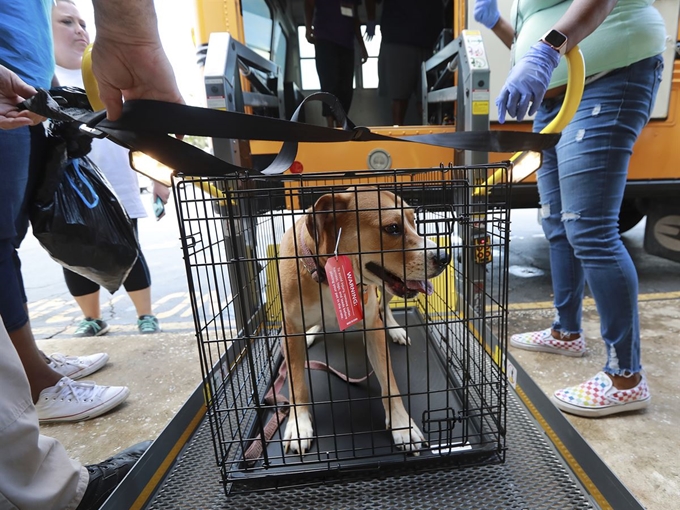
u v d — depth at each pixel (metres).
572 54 1.07
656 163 2.88
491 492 1.09
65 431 1.77
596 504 1.03
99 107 1.01
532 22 1.67
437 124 3.04
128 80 0.91
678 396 1.79
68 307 3.97
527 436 1.29
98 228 1.75
